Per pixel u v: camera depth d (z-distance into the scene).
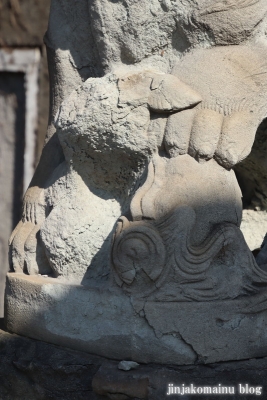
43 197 2.45
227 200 2.13
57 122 2.29
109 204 2.34
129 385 2.04
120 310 2.10
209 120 2.12
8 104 3.92
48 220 2.33
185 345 2.07
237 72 2.16
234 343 2.09
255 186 2.82
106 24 2.30
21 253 2.40
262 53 2.18
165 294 2.06
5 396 2.29
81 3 2.43
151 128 2.19
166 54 2.29
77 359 2.14
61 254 2.28
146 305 2.06
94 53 2.46
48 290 2.23
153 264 2.05
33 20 3.80
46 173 2.52
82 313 2.16
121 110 2.18
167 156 2.17
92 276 2.27
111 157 2.27
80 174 2.33
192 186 2.10
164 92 2.14
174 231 2.05
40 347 2.23
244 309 2.09
